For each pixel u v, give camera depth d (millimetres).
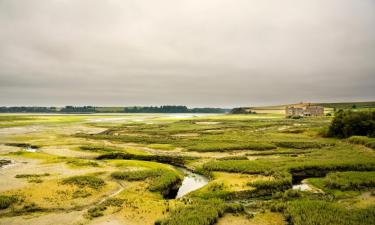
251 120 169500
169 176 37188
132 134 98062
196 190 33469
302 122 141625
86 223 23734
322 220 22906
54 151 59969
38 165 44500
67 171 40562
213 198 30500
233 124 136250
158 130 109062
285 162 45125
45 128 117750
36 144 69750
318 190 33000
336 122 77812
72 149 61719
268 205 28406
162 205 27625
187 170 46594
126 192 31844
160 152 60438
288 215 24703
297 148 64625
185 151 61469
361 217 23562
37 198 29266
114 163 46531
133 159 54750
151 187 32938
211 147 63312
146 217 24984
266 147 63469
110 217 24969
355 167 42219
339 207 25891
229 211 26594
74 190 31828
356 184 33094
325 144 66375
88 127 125188
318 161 45125
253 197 31891
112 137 83562
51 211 26484
